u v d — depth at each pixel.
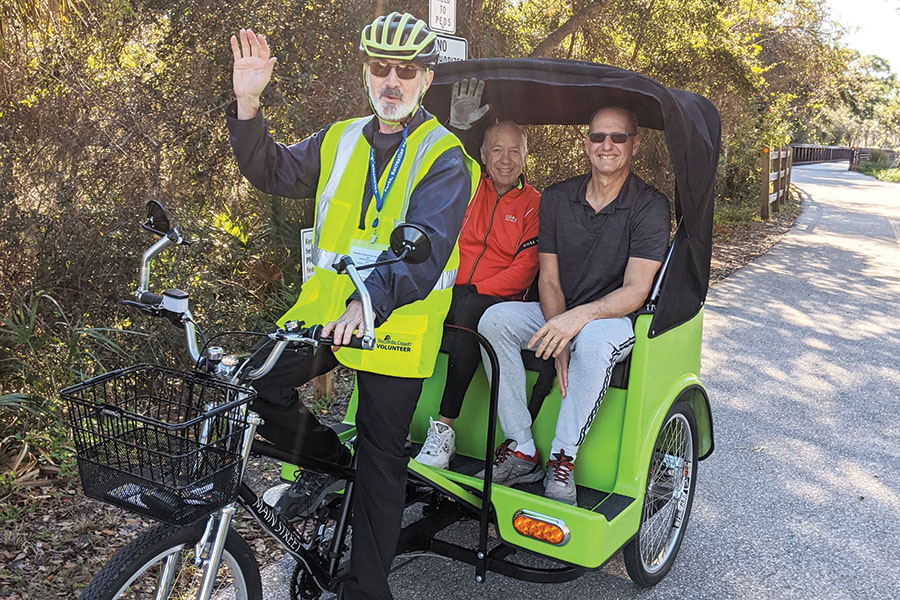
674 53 10.60
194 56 5.68
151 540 2.20
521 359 3.14
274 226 5.61
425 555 3.21
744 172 18.84
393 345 2.52
